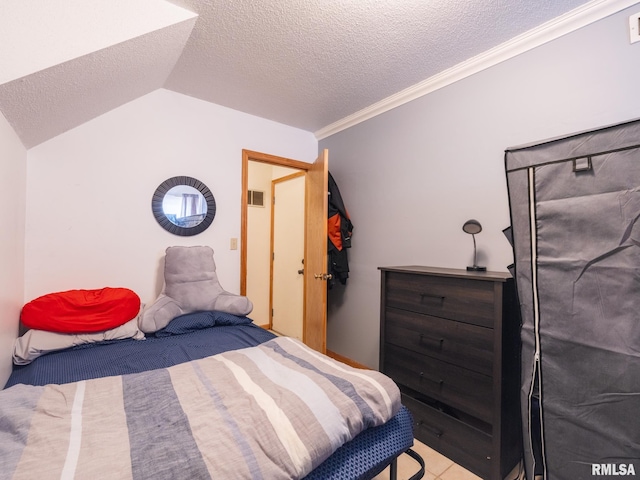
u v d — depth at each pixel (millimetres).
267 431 809
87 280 1998
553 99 1580
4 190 1309
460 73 1959
